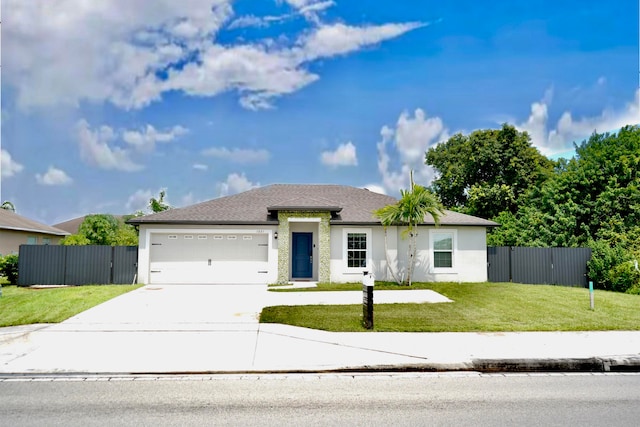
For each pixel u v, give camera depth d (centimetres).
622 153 2770
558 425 508
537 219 2734
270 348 875
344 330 1034
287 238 1956
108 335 984
